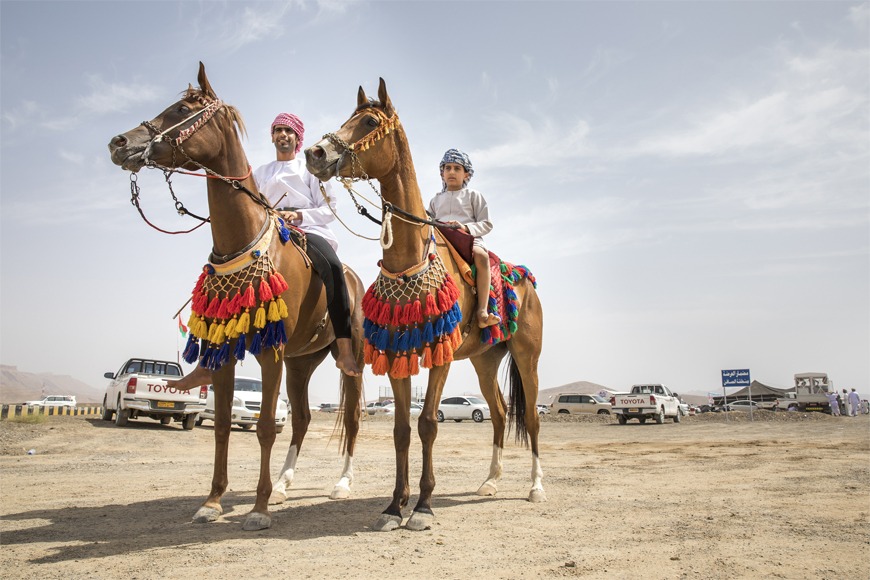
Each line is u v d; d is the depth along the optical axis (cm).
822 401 4416
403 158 513
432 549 414
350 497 638
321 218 623
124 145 448
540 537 451
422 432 503
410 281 507
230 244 495
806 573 362
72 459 1059
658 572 363
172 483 751
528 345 662
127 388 1759
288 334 514
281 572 357
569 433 2209
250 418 1883
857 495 636
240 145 514
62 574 354
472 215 613
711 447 1354
